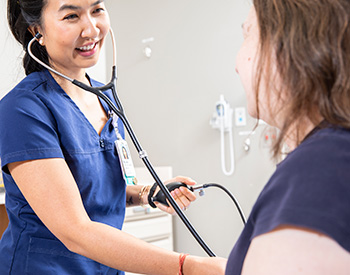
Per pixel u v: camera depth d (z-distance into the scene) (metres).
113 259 0.93
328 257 0.44
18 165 1.01
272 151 0.62
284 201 0.49
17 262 1.09
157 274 0.93
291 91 0.56
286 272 0.45
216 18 3.04
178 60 3.21
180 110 3.19
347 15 0.54
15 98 1.07
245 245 0.57
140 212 2.72
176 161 3.20
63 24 1.09
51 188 0.98
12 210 1.13
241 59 0.68
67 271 1.09
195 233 1.01
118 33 3.51
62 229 0.96
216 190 2.99
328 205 0.46
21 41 1.21
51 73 1.19
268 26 0.59
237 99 2.92
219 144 2.99
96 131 1.22
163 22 3.29
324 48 0.53
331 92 0.53
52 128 1.07
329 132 0.53
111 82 1.16
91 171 1.14
